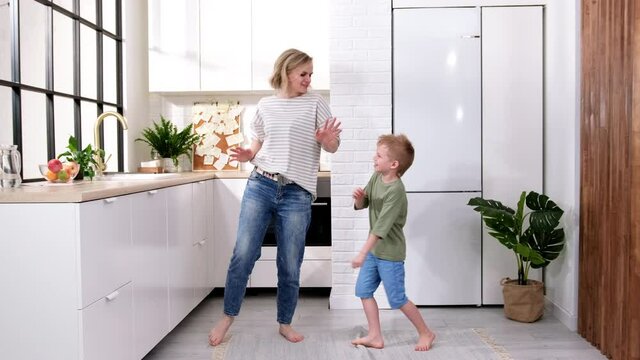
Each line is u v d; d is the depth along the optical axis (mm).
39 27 3133
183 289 3113
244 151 2896
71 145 2787
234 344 2912
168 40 4078
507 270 3568
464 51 3520
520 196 3412
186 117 4398
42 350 1934
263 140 3000
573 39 3070
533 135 3533
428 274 3578
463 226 3557
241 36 4062
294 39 4047
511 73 3520
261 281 3869
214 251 3832
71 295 1920
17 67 2795
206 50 4074
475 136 3535
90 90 3717
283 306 2973
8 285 1931
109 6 3938
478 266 3568
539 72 3520
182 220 3096
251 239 2859
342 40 3555
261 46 4055
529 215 3490
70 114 3473
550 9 3426
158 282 2693
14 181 2266
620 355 2547
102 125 3846
